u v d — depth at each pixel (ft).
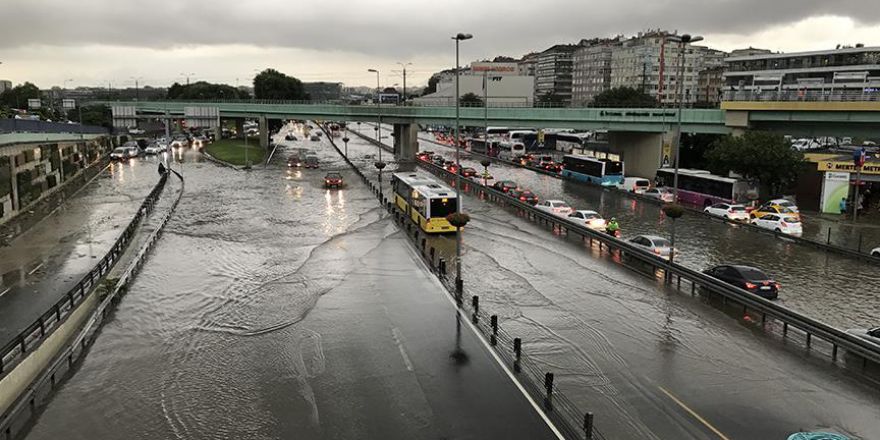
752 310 86.48
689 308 87.45
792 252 122.72
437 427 54.08
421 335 76.59
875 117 177.78
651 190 199.21
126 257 114.32
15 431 54.24
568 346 72.84
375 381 63.57
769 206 164.45
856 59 401.70
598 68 600.80
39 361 66.90
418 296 93.25
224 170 276.00
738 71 467.52
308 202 187.21
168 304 89.35
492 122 278.46
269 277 103.76
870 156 215.31
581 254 121.80
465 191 212.43
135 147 343.26
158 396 60.80
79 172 260.01
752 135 186.19
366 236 138.10
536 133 394.52
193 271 107.55
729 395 59.93
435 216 138.62
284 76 517.55
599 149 295.07
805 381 63.21
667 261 101.60
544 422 54.80
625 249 115.34
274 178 247.29
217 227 147.95
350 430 53.83
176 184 226.99
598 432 52.54
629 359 68.95
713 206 168.25
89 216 167.32
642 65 549.54
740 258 117.08
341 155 351.46
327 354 70.79
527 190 203.31
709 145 242.17
